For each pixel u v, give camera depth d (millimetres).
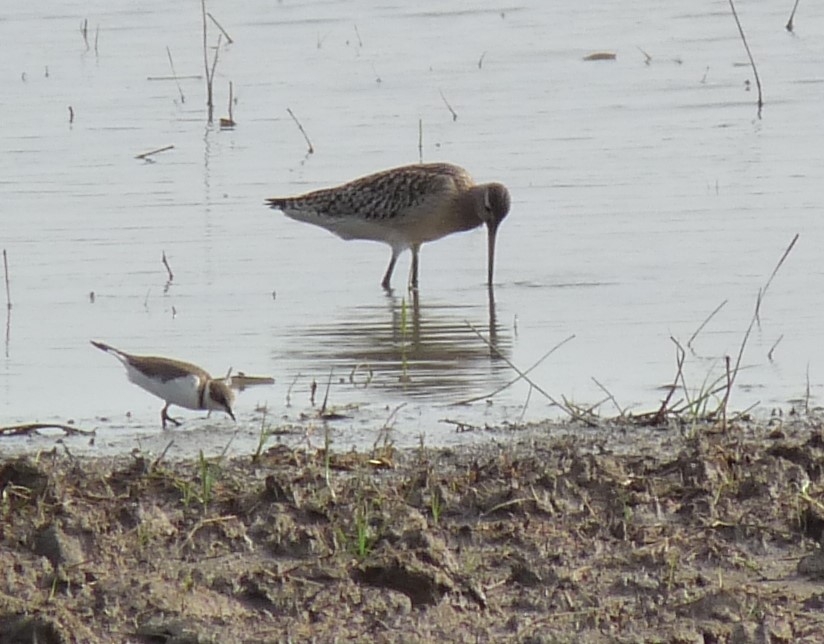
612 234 22250
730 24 35438
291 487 12266
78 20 35562
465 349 17891
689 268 20625
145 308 19500
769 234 21906
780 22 35469
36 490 12273
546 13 36688
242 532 11648
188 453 14188
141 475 12828
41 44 33844
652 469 12930
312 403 15961
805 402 15445
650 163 25547
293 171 25625
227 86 30953
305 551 11336
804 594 10539
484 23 35875
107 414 15688
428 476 12633
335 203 22078
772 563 11102
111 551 11359
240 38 34312
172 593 10578
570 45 33781
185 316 19219
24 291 20078
